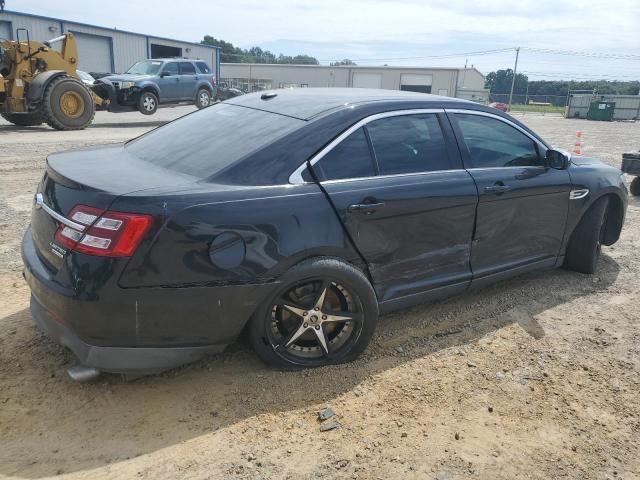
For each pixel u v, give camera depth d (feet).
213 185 9.39
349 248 10.41
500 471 8.40
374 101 11.55
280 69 242.17
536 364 11.46
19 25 101.19
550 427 9.50
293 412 9.56
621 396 10.48
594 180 15.30
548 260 14.94
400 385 10.47
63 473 7.99
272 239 9.45
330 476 8.14
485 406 9.98
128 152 11.82
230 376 10.44
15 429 8.84
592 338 12.64
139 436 8.82
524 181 13.39
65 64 50.34
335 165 10.55
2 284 13.92
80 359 9.06
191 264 8.86
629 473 8.53
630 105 152.56
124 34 121.08
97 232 8.52
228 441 8.78
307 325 10.34
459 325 13.03
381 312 11.53
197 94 69.05
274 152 10.05
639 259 18.13
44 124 54.85
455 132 12.54
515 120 13.93
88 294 8.48
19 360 10.61
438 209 11.69
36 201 10.03
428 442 8.95
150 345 9.08
